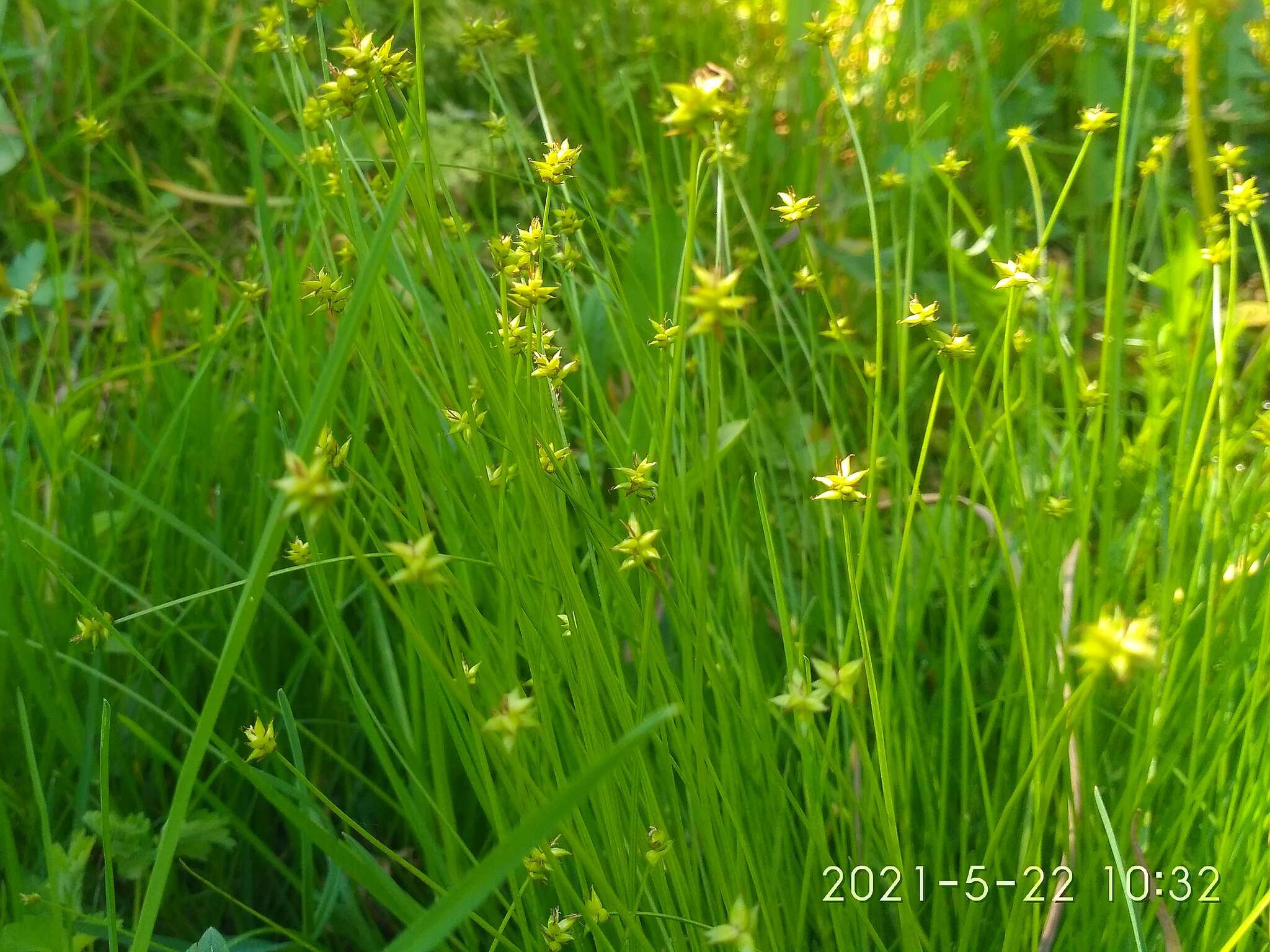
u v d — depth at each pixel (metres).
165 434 0.35
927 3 0.55
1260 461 0.31
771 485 0.39
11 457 0.42
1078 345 0.40
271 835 0.34
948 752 0.29
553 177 0.23
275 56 0.33
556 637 0.22
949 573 0.27
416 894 0.33
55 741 0.33
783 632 0.25
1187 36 0.48
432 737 0.27
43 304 0.48
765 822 0.27
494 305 0.25
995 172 0.49
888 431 0.29
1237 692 0.30
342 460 0.23
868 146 0.54
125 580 0.38
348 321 0.16
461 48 0.60
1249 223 0.27
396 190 0.17
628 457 0.30
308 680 0.36
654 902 0.25
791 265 0.50
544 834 0.15
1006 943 0.23
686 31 0.61
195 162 0.58
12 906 0.28
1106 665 0.14
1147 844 0.27
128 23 0.62
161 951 0.29
